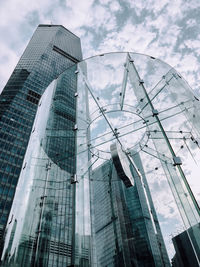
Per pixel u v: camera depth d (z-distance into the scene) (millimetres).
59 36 110875
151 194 6902
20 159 50594
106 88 8727
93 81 9180
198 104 6301
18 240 7125
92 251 8758
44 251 20609
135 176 7605
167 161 4922
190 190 4035
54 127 8789
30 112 63156
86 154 8234
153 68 7484
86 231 6598
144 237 11062
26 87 68938
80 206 6789
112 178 8797
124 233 12547
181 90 6578
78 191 7086
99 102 8750
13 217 7238
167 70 7062
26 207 7672
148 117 6613
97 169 8523
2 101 61844
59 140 8430
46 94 10820
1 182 44000
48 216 8555
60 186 7941
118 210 12758
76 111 9086
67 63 94438
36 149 8477
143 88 7234
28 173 7910
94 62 9484
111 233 13320
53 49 97188
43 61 84375
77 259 5809
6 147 50750
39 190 8008
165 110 6180
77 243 6145
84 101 9180
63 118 9078
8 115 57719
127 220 12336
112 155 7074
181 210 4137
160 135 5551
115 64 8766
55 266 21094
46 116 9219
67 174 7676
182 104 6047
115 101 8352
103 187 9898
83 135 8523
